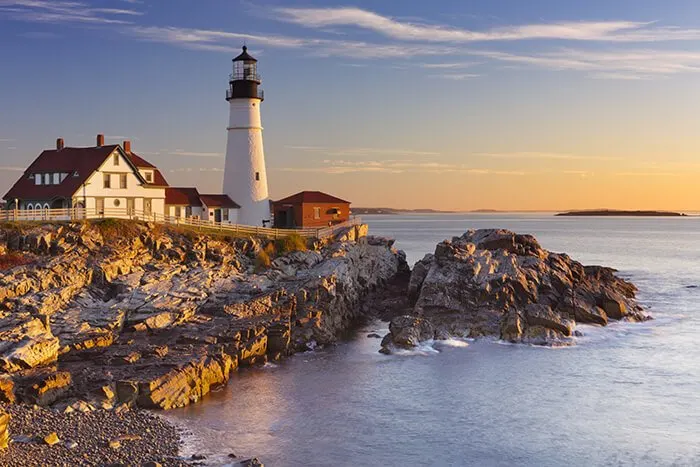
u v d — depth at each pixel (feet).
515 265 211.20
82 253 182.19
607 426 124.98
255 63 267.39
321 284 193.67
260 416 127.13
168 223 214.48
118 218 201.46
